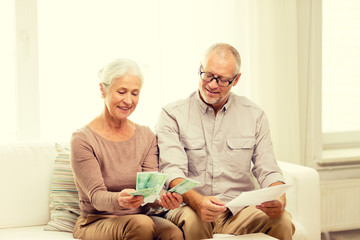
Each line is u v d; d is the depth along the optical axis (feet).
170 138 7.19
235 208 6.93
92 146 6.51
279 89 10.28
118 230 6.12
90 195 6.31
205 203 6.22
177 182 6.63
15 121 9.15
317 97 10.91
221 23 9.86
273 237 6.24
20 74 9.00
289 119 10.38
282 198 6.65
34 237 6.84
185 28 9.68
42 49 9.12
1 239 6.78
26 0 8.95
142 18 9.61
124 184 6.69
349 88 11.98
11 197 7.45
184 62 9.71
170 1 9.57
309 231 7.80
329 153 11.46
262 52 10.06
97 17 9.38
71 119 9.34
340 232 11.53
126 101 6.53
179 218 6.56
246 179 7.45
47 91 9.20
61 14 9.18
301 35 10.80
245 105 7.62
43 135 9.21
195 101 7.54
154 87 9.68
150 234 6.04
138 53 9.64
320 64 10.90
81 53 9.33
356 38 11.92
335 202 10.89
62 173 7.48
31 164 7.64
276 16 10.12
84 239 6.53
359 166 11.37
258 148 7.43
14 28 8.93
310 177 7.80
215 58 6.91
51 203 7.45
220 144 7.39
